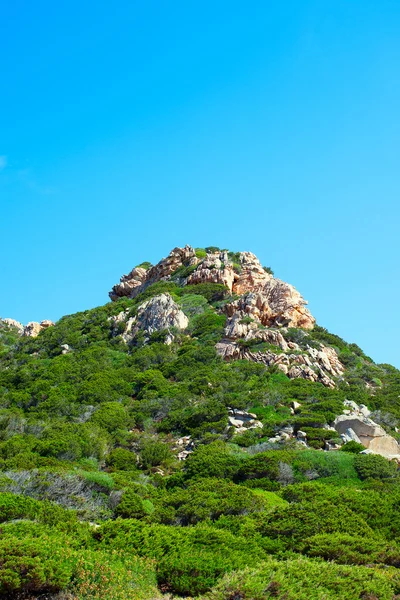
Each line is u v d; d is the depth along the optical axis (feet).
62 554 73.82
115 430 184.03
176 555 81.00
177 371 229.66
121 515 115.65
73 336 288.30
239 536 93.09
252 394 194.59
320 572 73.41
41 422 189.26
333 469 146.10
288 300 266.16
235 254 343.46
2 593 66.33
